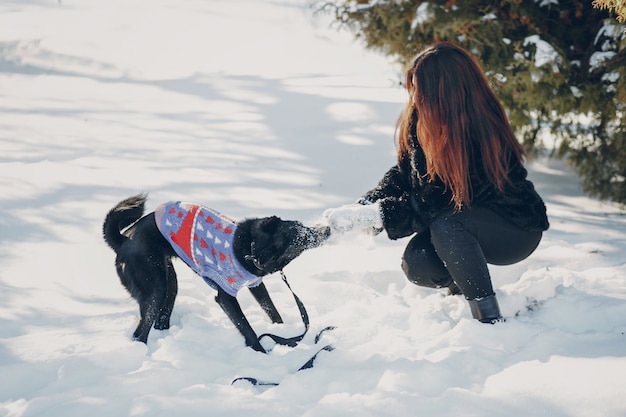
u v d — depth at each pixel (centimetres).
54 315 353
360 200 320
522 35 511
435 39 501
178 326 334
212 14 1362
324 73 995
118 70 1009
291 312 351
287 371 282
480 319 309
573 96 483
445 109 292
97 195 540
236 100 856
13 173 587
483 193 301
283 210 508
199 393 257
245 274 310
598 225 466
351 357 286
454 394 246
